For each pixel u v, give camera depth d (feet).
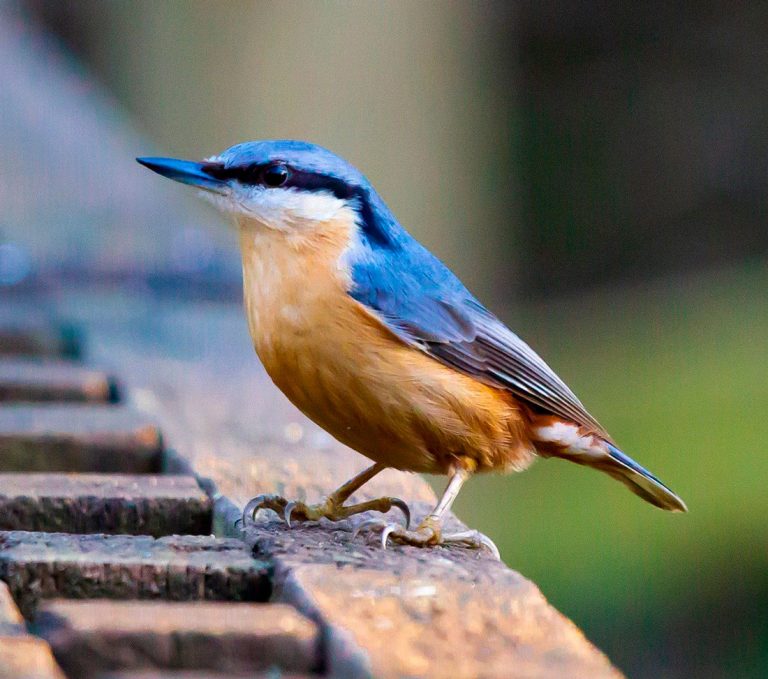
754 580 49.06
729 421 59.21
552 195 97.91
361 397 16.69
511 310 93.15
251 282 17.22
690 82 97.55
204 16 65.16
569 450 18.62
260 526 15.62
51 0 71.36
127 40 66.69
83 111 53.26
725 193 97.19
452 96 71.31
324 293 16.63
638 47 98.27
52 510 15.69
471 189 75.51
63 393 23.07
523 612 11.80
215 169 17.38
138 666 10.59
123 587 12.57
